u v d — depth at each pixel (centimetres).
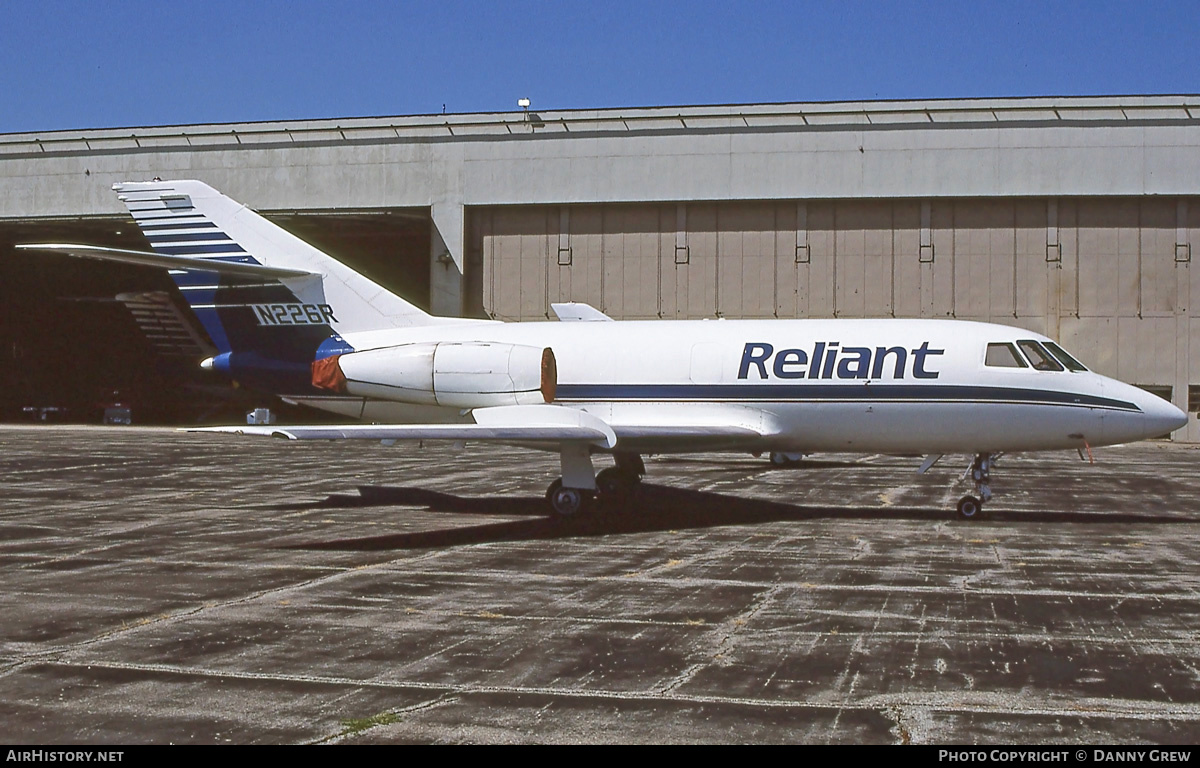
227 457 3047
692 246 4241
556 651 886
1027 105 4009
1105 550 1402
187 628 972
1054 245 4050
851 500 1995
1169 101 3953
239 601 1091
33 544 1474
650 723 704
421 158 4366
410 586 1170
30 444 3591
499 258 4375
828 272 4159
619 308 4291
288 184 4447
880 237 4131
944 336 1748
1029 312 4069
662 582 1187
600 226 4306
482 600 1094
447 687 785
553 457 3070
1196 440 4003
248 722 707
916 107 4059
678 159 4200
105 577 1227
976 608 1045
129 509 1873
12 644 913
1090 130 3984
